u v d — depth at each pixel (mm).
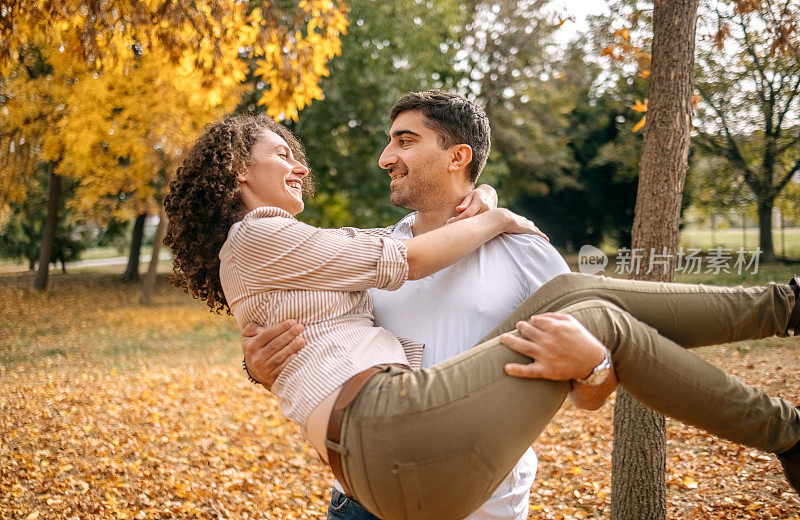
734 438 1758
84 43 5164
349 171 15617
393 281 1798
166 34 5246
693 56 3664
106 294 20516
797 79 6945
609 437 6320
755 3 4441
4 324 14984
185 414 7738
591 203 22953
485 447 1572
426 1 16297
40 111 13422
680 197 3658
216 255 2008
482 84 20766
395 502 1610
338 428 1641
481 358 1658
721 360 7289
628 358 1685
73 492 5328
